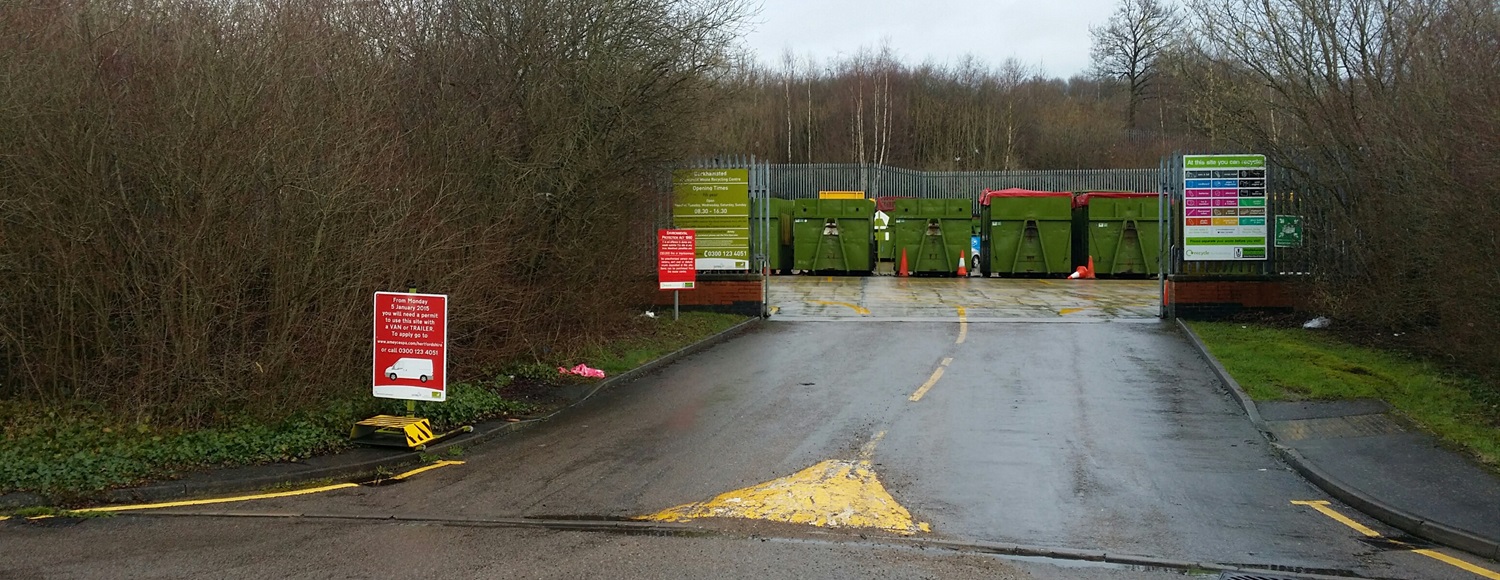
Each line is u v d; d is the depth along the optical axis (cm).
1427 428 912
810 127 6788
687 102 1623
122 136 855
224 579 555
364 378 1009
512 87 1364
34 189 846
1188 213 1789
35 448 817
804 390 1182
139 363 896
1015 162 6462
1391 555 607
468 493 752
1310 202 1670
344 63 1084
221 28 978
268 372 905
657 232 1869
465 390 1080
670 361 1438
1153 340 1594
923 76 7288
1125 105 6650
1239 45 1708
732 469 806
